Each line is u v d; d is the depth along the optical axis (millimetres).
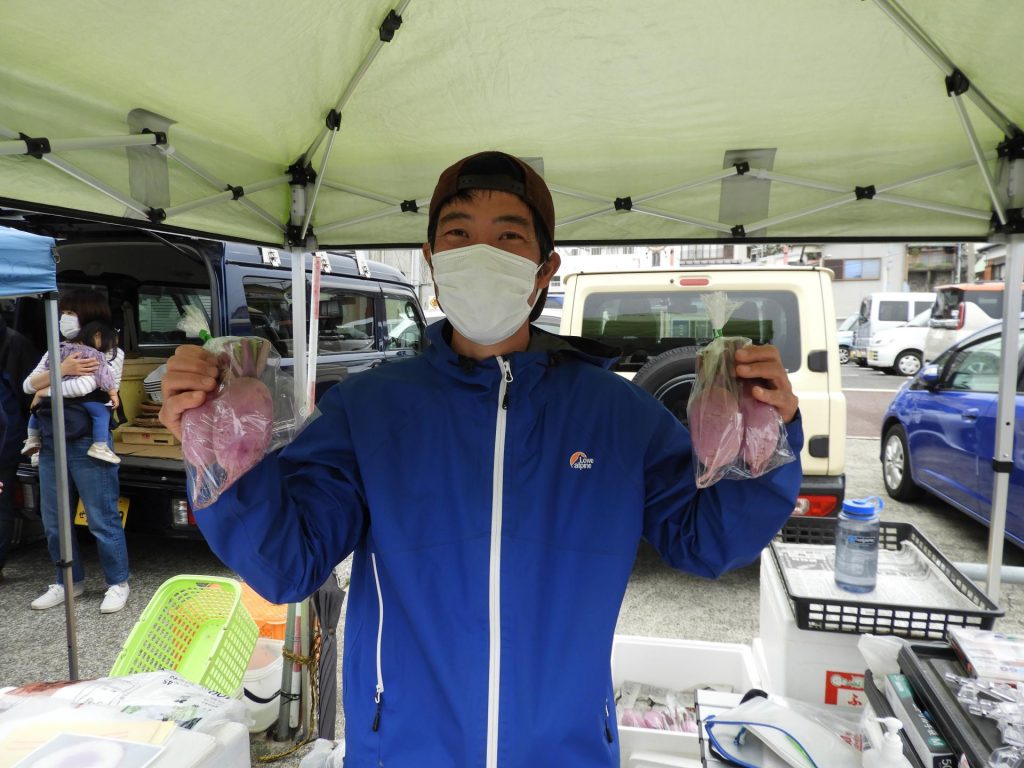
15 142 1372
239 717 1491
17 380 3787
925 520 5227
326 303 5121
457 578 1081
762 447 981
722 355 1025
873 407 11852
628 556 1112
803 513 3514
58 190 1502
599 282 4020
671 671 2250
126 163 1657
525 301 1138
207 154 1922
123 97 1586
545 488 1121
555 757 1038
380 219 2395
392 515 1106
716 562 1117
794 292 3695
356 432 1162
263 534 978
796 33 1492
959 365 4957
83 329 3420
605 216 2283
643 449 1168
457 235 1201
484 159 1199
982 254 31203
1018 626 3529
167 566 4223
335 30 1499
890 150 2008
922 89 1703
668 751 1851
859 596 1764
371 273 5805
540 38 1544
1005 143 1923
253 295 4230
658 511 1187
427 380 1203
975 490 4438
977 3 1366
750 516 1044
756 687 2014
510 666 1047
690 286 3867
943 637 1645
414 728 1066
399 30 1526
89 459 3467
